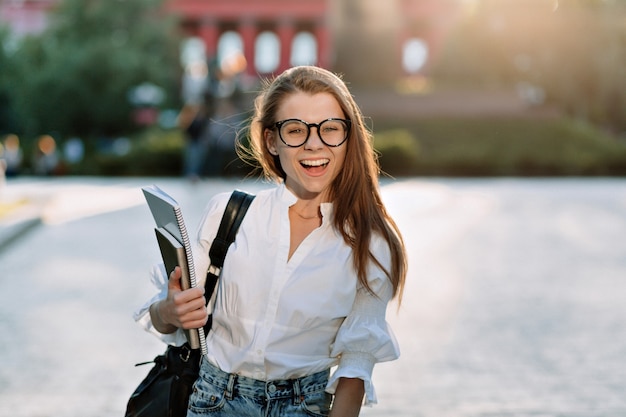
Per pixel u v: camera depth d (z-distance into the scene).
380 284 2.75
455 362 6.75
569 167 34.03
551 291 9.62
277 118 2.78
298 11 74.81
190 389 2.92
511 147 37.94
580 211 18.28
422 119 40.69
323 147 2.73
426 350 7.10
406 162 32.97
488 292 9.52
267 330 2.71
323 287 2.71
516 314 8.46
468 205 19.25
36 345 7.21
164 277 2.91
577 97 49.25
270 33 81.00
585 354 7.02
